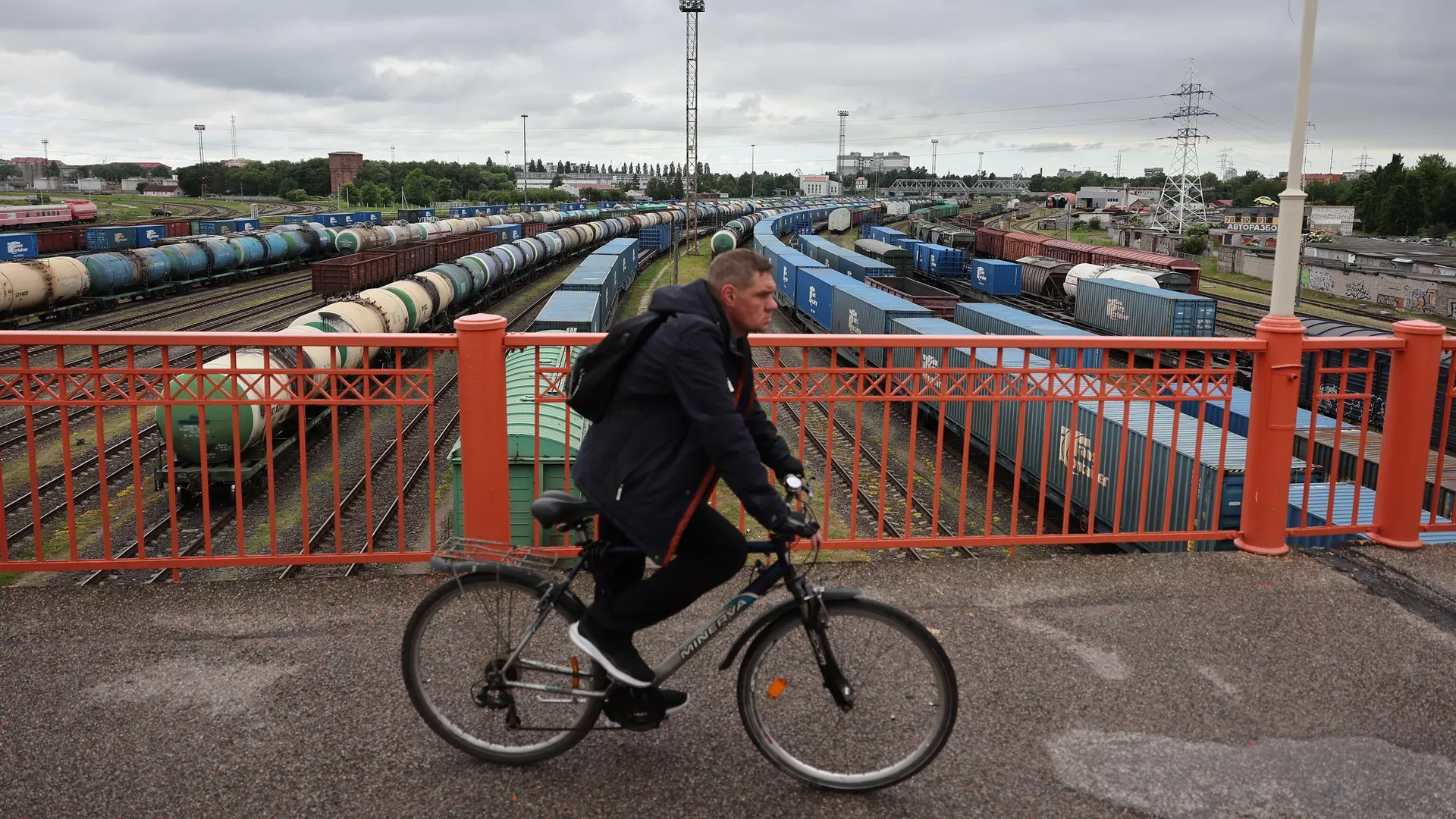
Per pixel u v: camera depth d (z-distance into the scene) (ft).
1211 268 230.89
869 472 56.13
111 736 10.61
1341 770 10.27
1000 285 159.02
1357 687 11.96
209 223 232.32
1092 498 16.33
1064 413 46.88
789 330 128.26
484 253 132.46
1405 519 16.49
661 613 9.50
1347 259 196.13
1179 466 36.63
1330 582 15.10
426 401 14.89
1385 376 70.69
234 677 11.85
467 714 10.27
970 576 15.08
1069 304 141.79
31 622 13.23
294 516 44.83
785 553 9.45
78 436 58.23
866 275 132.87
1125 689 11.81
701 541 9.37
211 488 47.19
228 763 10.13
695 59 181.57
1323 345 15.92
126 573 36.01
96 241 175.42
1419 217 360.69
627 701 9.70
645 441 8.89
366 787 9.77
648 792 9.75
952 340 15.55
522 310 131.95
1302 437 48.83
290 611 13.58
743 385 9.24
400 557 15.21
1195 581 15.06
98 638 12.82
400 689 11.62
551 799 9.61
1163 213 364.17
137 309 121.39
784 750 9.87
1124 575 15.23
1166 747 10.63
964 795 9.77
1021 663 12.40
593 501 9.15
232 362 14.53
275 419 49.78
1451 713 11.43
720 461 8.57
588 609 9.77
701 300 8.84
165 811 9.36
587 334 14.52
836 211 347.15
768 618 9.58
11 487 47.98
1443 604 14.35
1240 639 13.17
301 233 181.47
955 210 453.99
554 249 185.47
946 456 61.36
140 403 14.52
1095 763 10.32
